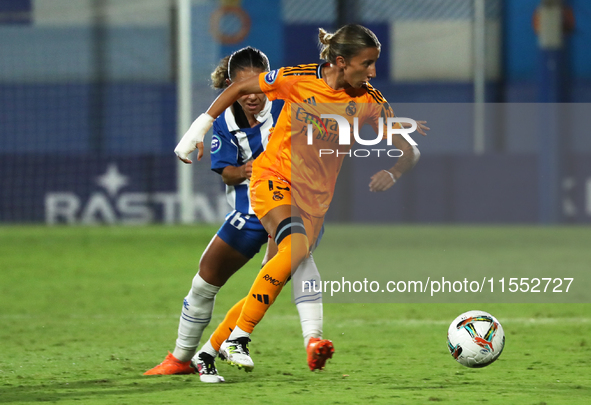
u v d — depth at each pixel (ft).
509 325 65.92
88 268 115.85
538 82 226.38
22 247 147.33
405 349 54.54
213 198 217.56
